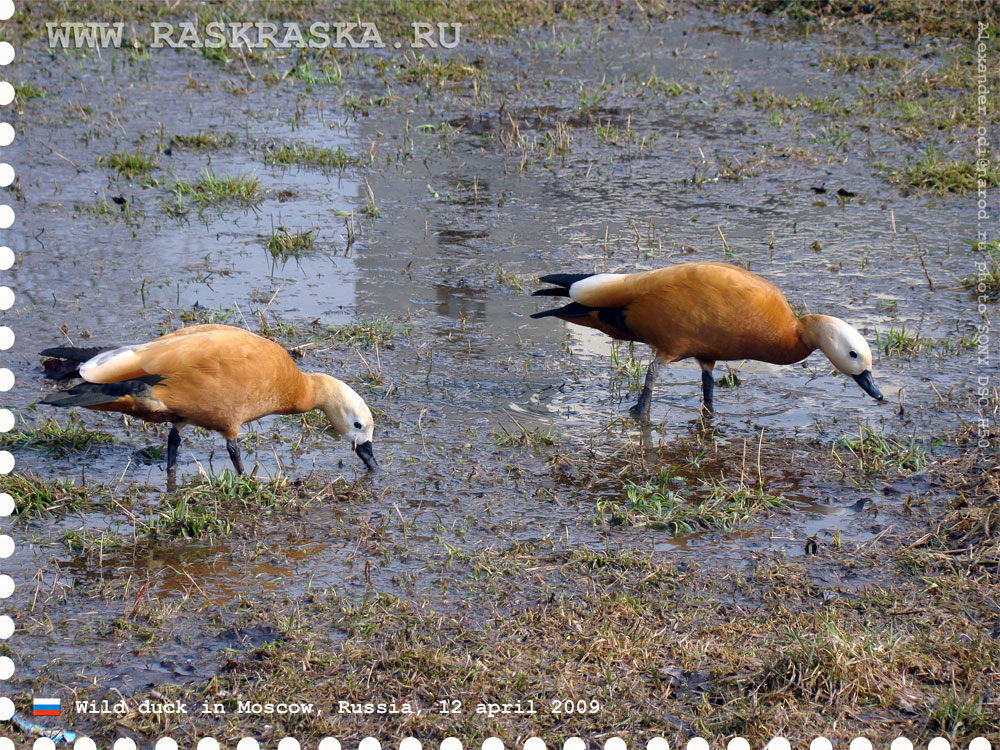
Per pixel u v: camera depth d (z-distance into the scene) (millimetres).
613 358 13625
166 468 10922
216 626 8414
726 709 7477
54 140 20688
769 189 19422
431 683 7734
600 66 26547
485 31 28500
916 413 12242
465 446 11469
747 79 25625
